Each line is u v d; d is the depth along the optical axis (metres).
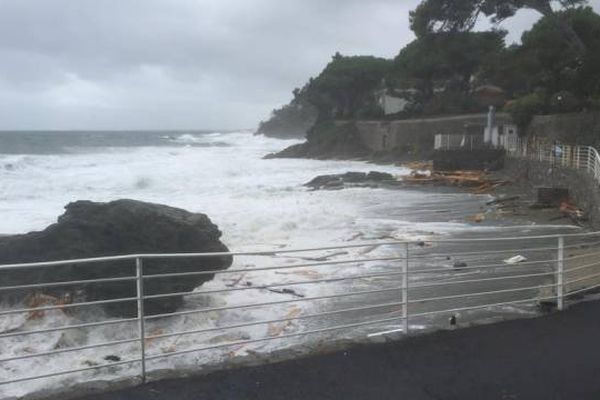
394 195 29.55
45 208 23.84
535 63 37.72
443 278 11.23
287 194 29.67
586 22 34.53
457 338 5.97
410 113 65.12
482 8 33.34
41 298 9.13
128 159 49.41
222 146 94.62
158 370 5.08
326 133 71.50
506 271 11.58
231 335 8.29
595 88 34.94
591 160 22.27
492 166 40.97
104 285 9.36
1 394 6.32
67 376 6.82
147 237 10.33
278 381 4.84
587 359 5.41
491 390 4.73
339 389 4.70
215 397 4.52
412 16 36.38
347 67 77.69
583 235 7.49
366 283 11.06
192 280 10.02
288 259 13.57
